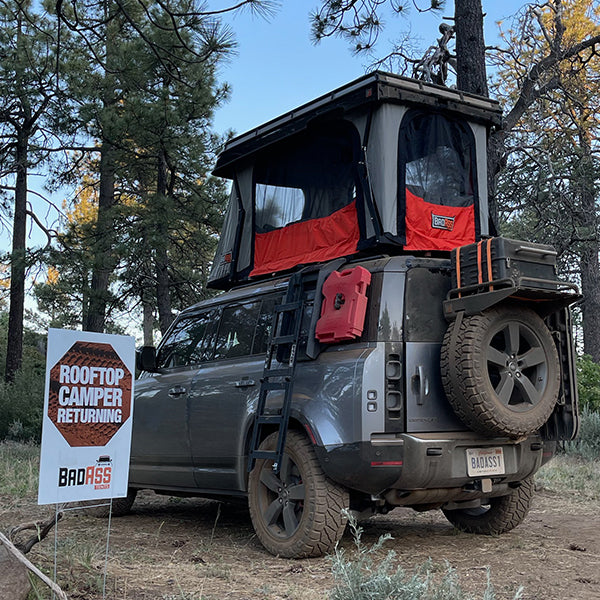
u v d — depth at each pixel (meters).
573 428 5.80
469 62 11.46
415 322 5.39
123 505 7.57
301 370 5.69
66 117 16.20
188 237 17.88
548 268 5.44
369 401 5.14
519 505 6.25
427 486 5.22
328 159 7.51
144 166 18.77
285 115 7.68
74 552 5.13
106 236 16.75
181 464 6.89
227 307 6.97
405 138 6.99
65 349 3.71
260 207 8.31
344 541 6.11
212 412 6.48
